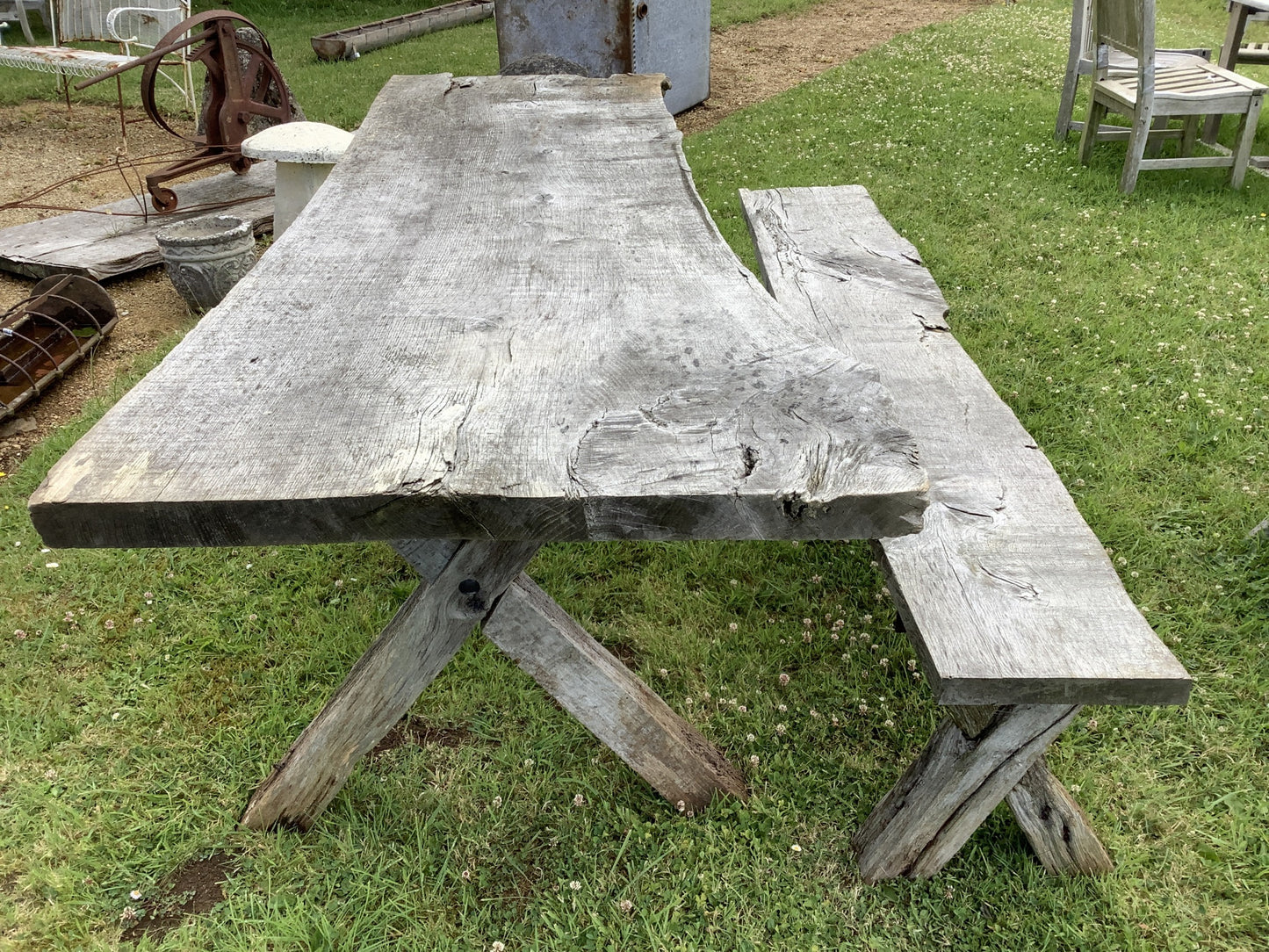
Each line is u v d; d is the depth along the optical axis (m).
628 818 1.79
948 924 1.61
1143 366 3.26
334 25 10.46
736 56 8.61
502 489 1.09
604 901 1.66
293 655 2.21
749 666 2.15
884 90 7.04
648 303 1.61
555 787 1.88
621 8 5.81
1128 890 1.65
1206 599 2.29
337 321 1.55
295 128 4.21
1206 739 1.93
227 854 1.75
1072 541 1.61
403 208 2.21
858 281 2.67
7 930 1.62
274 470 1.13
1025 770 1.51
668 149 2.63
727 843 1.75
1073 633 1.40
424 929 1.61
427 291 1.69
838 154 5.66
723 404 1.26
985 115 6.28
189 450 1.17
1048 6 9.77
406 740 2.00
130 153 6.52
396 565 2.52
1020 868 1.70
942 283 3.97
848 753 1.94
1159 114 4.71
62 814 1.80
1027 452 1.86
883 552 1.59
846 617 2.29
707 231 1.99
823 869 1.70
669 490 1.08
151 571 2.48
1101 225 4.50
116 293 4.30
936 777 1.54
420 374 1.36
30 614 2.35
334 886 1.69
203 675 2.17
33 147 6.57
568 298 1.65
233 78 5.07
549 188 2.33
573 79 3.55
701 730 2.00
